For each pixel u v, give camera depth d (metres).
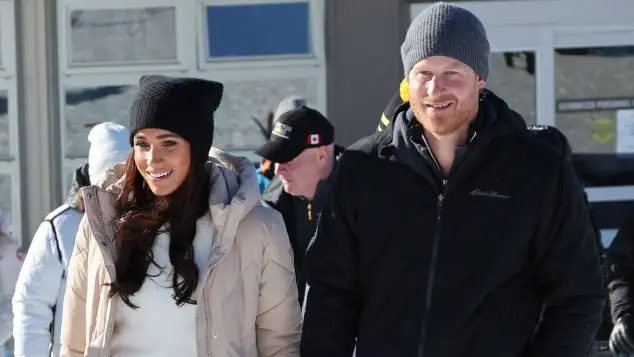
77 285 7.17
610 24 14.21
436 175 6.78
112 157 8.69
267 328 7.24
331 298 7.14
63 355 7.25
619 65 14.33
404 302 6.84
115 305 6.86
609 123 14.41
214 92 7.00
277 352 7.27
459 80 6.57
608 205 14.45
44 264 8.42
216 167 7.14
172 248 6.84
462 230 6.74
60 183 14.09
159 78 6.89
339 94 13.84
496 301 6.80
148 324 6.84
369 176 6.93
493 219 6.73
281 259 7.15
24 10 13.85
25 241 13.99
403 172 6.86
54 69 14.02
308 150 10.04
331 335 7.15
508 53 14.30
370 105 13.80
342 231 7.06
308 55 13.91
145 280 6.85
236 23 13.99
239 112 14.06
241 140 14.09
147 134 6.75
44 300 8.38
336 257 7.11
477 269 6.72
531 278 6.96
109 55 14.07
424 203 6.79
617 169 14.42
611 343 10.51
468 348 6.78
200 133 6.82
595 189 14.45
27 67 13.89
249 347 7.08
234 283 6.95
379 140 7.04
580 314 6.78
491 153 6.80
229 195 7.00
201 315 6.80
